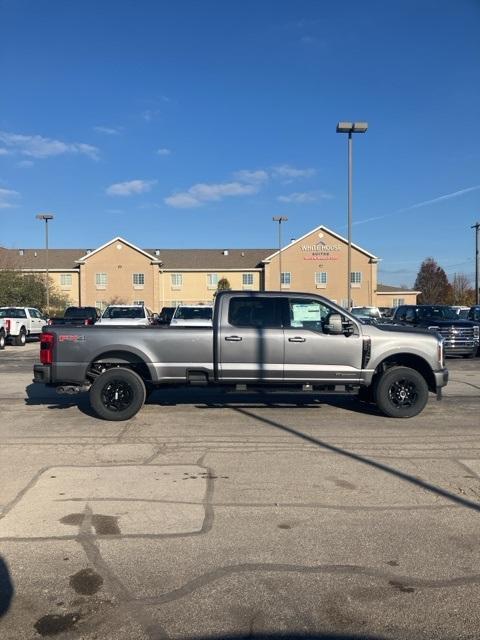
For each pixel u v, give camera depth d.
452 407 9.94
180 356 8.80
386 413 8.93
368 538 4.39
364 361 8.88
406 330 9.10
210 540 4.36
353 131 25.61
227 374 8.80
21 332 26.44
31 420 8.77
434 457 6.64
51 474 5.98
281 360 8.81
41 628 3.22
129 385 8.68
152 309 65.69
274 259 66.06
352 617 3.32
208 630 3.20
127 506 5.07
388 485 5.63
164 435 7.73
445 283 92.25
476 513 4.91
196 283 68.56
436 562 4.00
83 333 8.77
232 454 6.76
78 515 4.86
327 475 5.95
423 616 3.33
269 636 3.15
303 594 3.57
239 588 3.65
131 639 3.12
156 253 71.75
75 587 3.66
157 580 3.75
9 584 3.71
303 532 4.51
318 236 65.69
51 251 71.75
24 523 4.68
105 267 65.81
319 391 9.05
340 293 65.69
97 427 8.25
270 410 9.53
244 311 8.93
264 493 5.41
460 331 19.02
